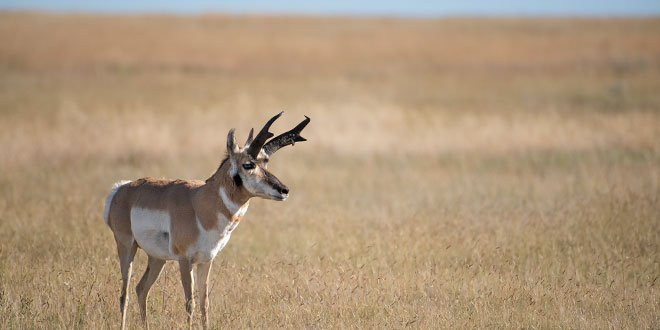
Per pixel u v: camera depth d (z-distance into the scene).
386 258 32.91
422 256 33.22
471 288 29.00
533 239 35.16
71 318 25.64
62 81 127.81
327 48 193.12
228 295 28.47
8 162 56.59
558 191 46.84
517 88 122.31
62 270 29.50
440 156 64.38
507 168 58.03
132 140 67.62
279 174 55.91
